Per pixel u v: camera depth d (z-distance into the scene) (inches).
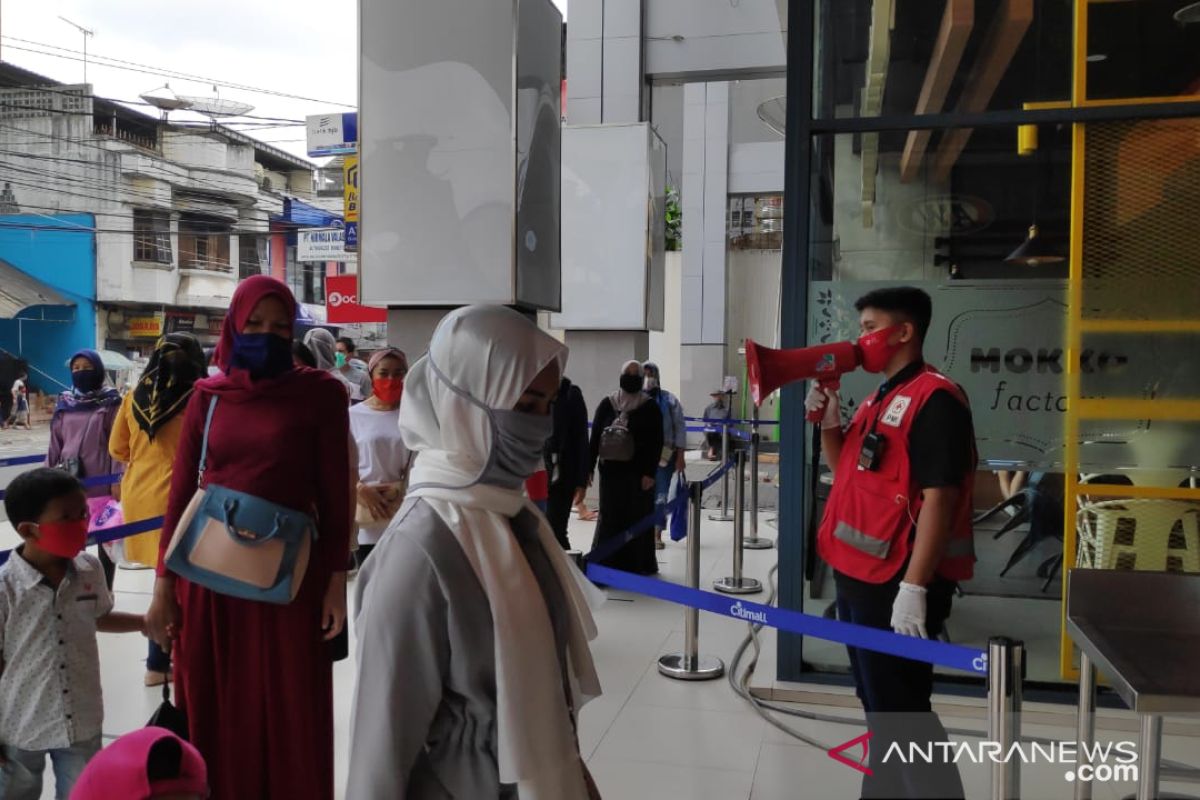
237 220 979.9
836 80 160.2
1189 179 148.9
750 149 616.1
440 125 189.2
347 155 493.0
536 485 213.5
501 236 187.9
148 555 159.8
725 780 122.9
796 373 104.6
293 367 98.3
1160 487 150.5
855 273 160.1
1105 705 148.4
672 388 639.8
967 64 155.7
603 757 130.7
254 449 93.4
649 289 337.1
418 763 55.7
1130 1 149.9
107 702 148.3
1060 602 156.9
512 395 58.1
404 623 53.7
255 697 92.7
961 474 94.3
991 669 75.2
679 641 187.9
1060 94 154.4
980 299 156.3
